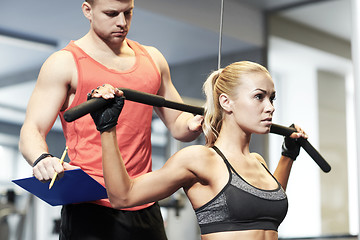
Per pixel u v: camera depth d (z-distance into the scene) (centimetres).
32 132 196
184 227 512
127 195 171
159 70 227
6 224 531
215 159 182
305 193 646
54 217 551
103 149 166
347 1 634
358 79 329
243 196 176
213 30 606
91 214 202
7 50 677
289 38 650
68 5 540
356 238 657
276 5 635
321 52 660
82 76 202
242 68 187
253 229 175
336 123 669
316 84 659
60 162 171
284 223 640
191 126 216
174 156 179
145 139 212
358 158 328
